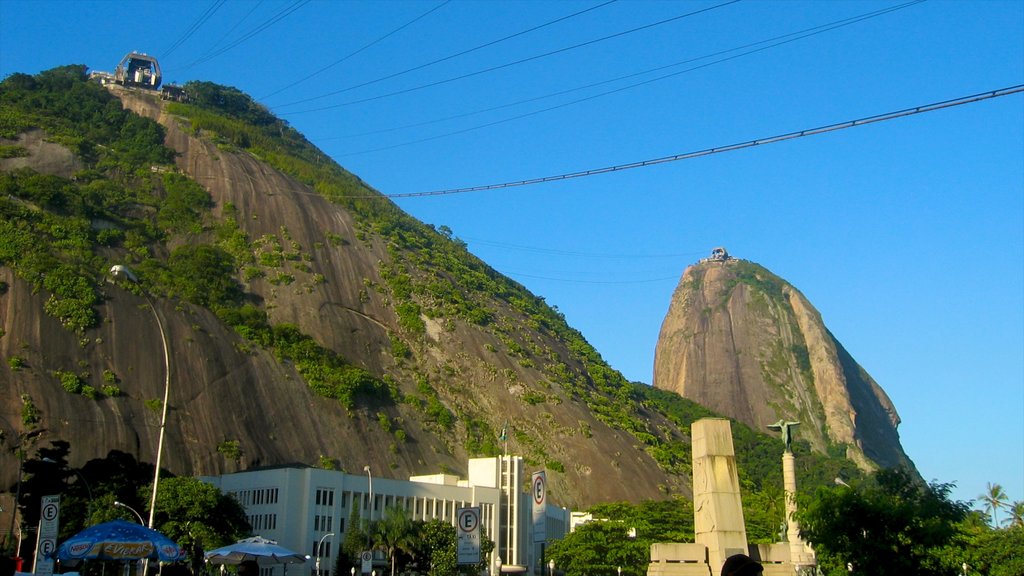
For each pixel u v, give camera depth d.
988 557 68.12
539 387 180.12
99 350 135.25
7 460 104.75
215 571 78.06
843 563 45.88
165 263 173.88
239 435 134.62
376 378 167.38
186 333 148.50
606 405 187.25
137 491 84.38
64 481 88.12
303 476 102.75
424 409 165.75
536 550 125.06
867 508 42.06
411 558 95.25
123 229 175.75
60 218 163.25
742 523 42.16
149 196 195.38
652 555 42.91
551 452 162.00
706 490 42.91
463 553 42.88
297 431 142.50
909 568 40.91
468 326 193.38
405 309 192.12
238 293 175.62
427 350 183.38
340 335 177.00
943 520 41.69
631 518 105.19
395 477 144.50
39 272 142.75
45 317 135.25
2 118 197.38
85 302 141.38
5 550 86.75
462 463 156.88
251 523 104.12
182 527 81.19
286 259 192.75
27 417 114.50
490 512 118.56
